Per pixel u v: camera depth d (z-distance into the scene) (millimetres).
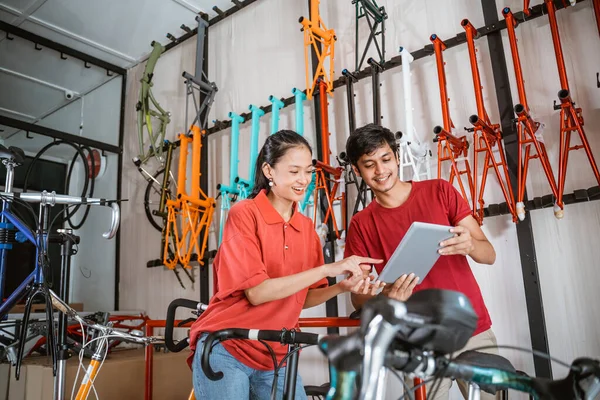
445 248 1484
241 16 3850
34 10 3773
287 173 1380
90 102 4492
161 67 4391
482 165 2504
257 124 3328
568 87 2211
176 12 3896
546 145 2344
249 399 1397
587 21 2318
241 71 3770
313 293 1526
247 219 1344
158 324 2207
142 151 3850
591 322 2133
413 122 2787
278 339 1016
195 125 3793
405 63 2633
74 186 4637
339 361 615
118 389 2533
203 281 3549
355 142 1793
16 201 2014
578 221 2227
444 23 2773
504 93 2459
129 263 4191
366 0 2805
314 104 3162
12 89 4152
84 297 4391
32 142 4352
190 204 3473
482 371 663
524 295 2311
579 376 608
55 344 1901
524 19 2434
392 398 2498
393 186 1800
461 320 569
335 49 3215
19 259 4145
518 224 2340
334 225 2793
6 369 2621
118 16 3898
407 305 580
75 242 2080
